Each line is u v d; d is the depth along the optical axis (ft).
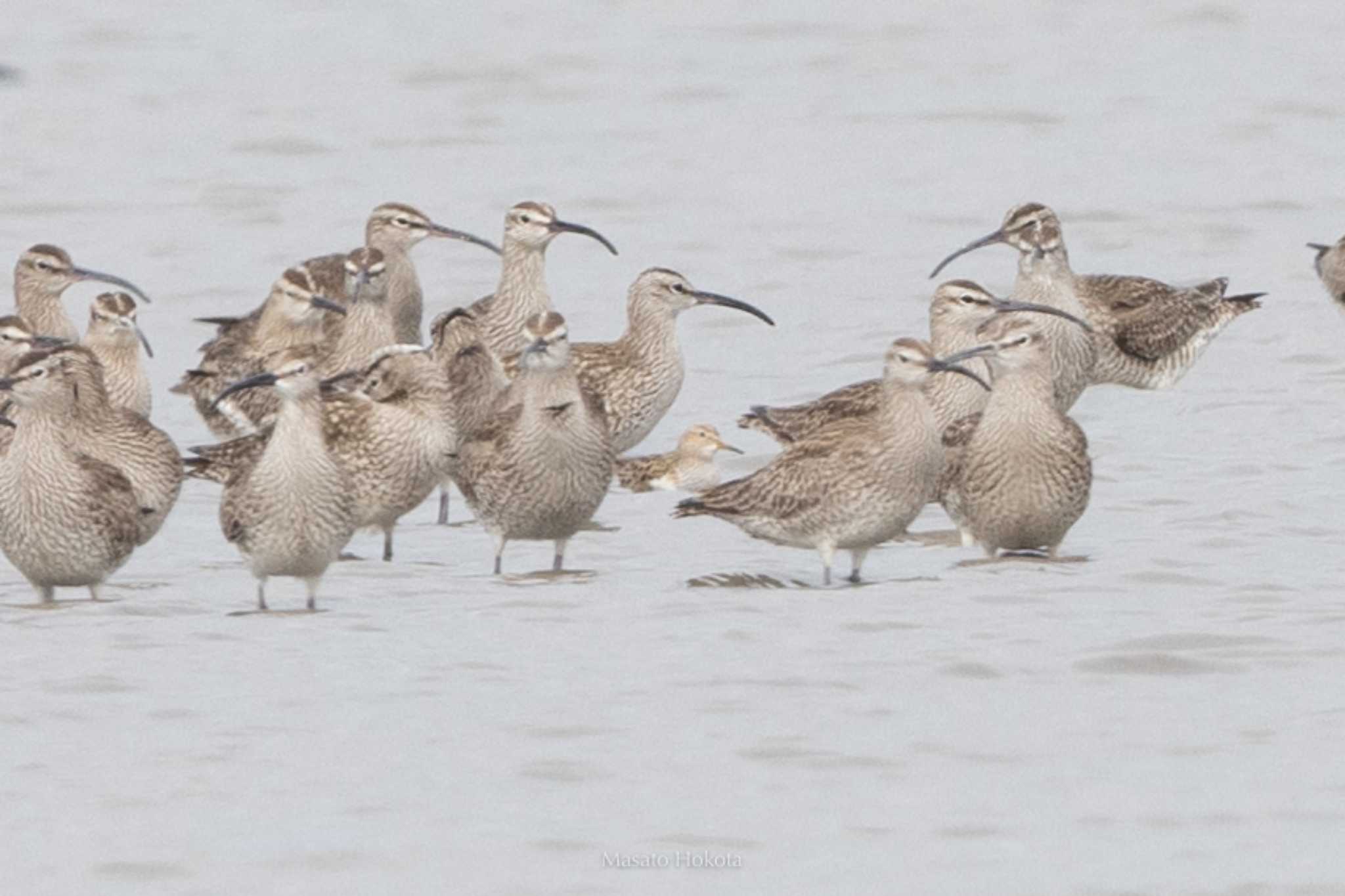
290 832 47.34
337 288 94.63
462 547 72.69
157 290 109.81
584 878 45.37
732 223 121.90
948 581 64.85
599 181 132.57
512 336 92.73
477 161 138.72
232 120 149.69
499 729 52.54
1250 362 94.79
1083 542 68.95
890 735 52.01
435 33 179.73
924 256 114.32
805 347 98.43
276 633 60.23
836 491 65.36
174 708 54.08
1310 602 61.05
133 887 45.11
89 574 64.54
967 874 45.47
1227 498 73.41
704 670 56.39
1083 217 121.70
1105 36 173.99
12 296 110.52
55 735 52.39
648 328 85.30
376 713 53.62
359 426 70.95
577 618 61.31
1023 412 66.33
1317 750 50.88
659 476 80.38
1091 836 46.98
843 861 46.01
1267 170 131.44
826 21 181.88
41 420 63.62
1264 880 45.01
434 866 45.83
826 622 60.34
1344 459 78.33
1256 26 176.35
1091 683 55.11
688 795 49.01
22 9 192.13
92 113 152.35
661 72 164.04
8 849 46.62
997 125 145.59
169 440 71.36
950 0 189.06
